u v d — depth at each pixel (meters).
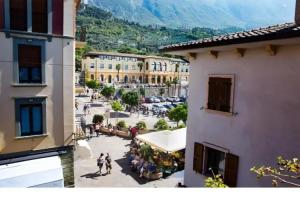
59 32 11.48
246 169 7.55
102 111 37.94
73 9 11.75
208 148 8.91
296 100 6.34
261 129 7.12
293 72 6.37
